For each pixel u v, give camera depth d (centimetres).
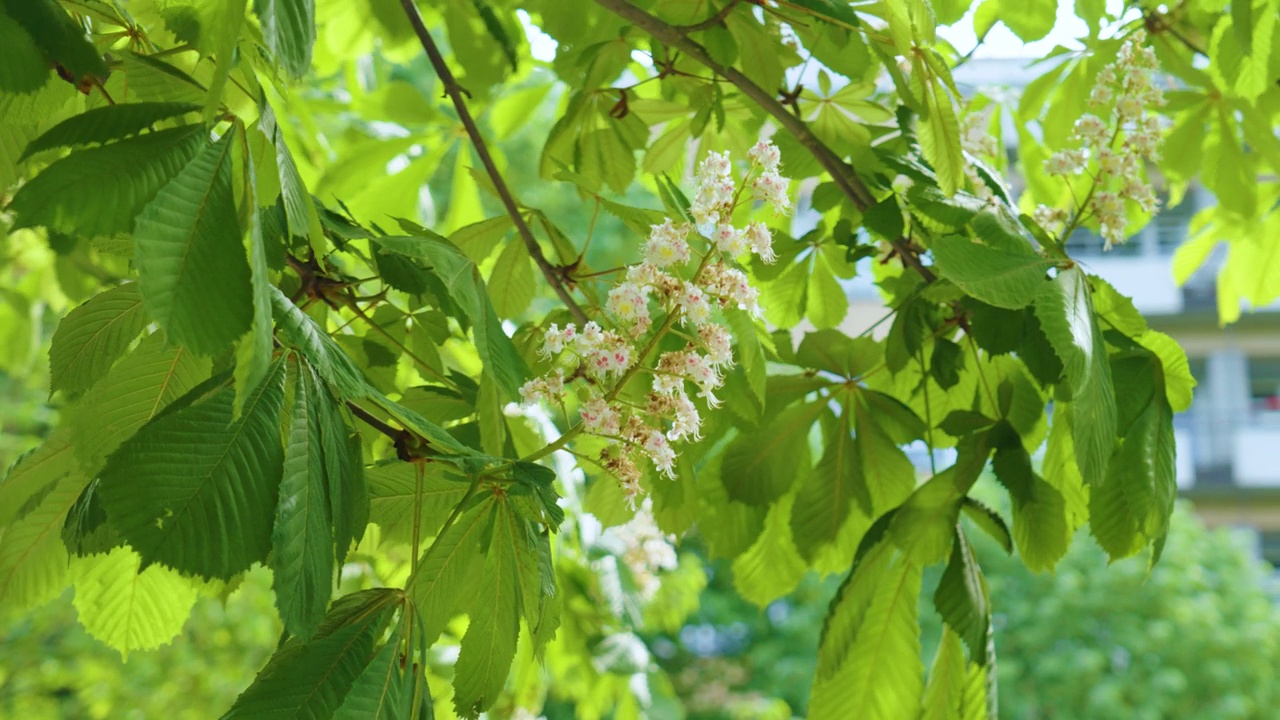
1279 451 1408
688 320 136
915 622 159
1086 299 147
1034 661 985
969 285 142
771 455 177
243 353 106
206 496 108
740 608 1045
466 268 132
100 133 117
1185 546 1023
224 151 110
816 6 172
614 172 197
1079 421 140
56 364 133
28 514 136
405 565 217
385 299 156
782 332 184
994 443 165
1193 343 1438
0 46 121
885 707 158
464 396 166
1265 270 282
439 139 242
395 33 234
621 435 134
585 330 132
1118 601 979
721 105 187
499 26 191
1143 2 216
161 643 141
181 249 106
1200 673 956
